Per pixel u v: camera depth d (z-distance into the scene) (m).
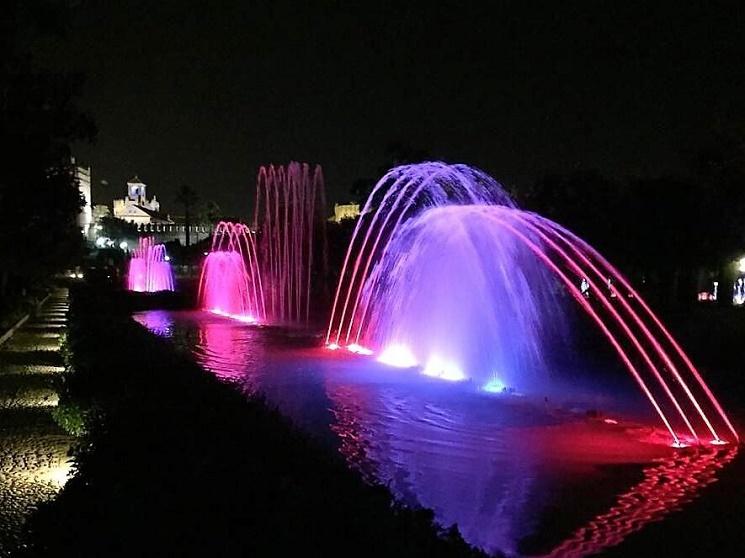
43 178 18.94
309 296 37.56
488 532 7.35
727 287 32.50
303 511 4.38
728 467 9.59
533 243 22.78
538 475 9.21
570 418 12.42
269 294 39.75
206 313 39.50
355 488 4.96
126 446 6.05
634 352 20.34
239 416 6.89
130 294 43.94
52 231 25.98
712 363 18.81
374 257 29.70
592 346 21.16
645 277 32.56
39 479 9.10
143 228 131.88
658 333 22.94
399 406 13.33
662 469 9.46
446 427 11.72
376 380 16.11
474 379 16.33
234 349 21.78
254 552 3.96
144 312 40.53
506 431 11.45
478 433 11.33
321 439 10.89
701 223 29.03
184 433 6.29
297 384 15.61
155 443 6.06
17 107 15.52
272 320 33.59
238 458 5.41
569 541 7.12
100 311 23.05
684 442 10.87
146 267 64.94
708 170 28.70
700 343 21.09
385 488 5.09
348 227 38.53
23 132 15.82
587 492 8.57
